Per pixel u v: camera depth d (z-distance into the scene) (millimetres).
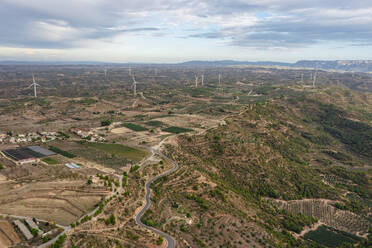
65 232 118438
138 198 155750
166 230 130125
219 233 136750
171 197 163375
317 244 159125
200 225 139250
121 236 119750
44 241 111562
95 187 159375
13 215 131000
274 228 162750
